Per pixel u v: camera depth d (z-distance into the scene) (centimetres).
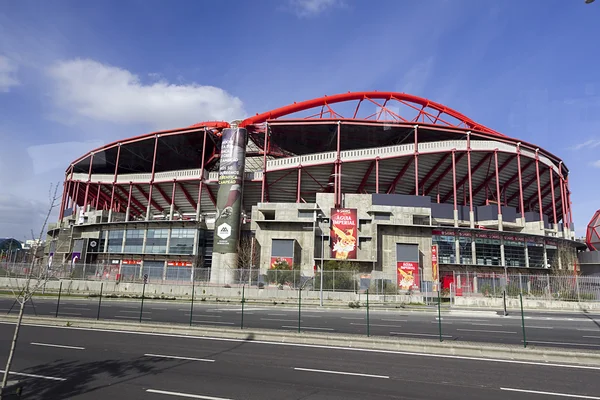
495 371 1102
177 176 6619
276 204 5541
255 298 3916
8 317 1945
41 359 1179
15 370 1045
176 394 852
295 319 2391
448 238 5441
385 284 4181
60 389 878
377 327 2050
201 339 1565
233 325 2009
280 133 6612
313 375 1034
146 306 3122
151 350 1334
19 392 783
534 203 8388
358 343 1445
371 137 6681
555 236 6606
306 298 3925
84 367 1087
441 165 6575
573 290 3691
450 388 930
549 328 2133
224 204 5525
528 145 6644
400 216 5419
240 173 5644
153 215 7912
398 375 1045
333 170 6197
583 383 992
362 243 5250
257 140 6950
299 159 6109
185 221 6100
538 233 6253
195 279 4522
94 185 7569
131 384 925
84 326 1816
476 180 7031
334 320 2375
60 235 7225
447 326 2148
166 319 2223
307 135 6675
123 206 8081
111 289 4284
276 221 5347
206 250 6266
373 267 5028
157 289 4128
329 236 5300
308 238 5347
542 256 5997
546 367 1159
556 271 5619
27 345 1384
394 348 1398
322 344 1475
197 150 7256
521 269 5750
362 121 6128
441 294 4562
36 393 848
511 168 6925
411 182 6762
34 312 2394
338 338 1471
